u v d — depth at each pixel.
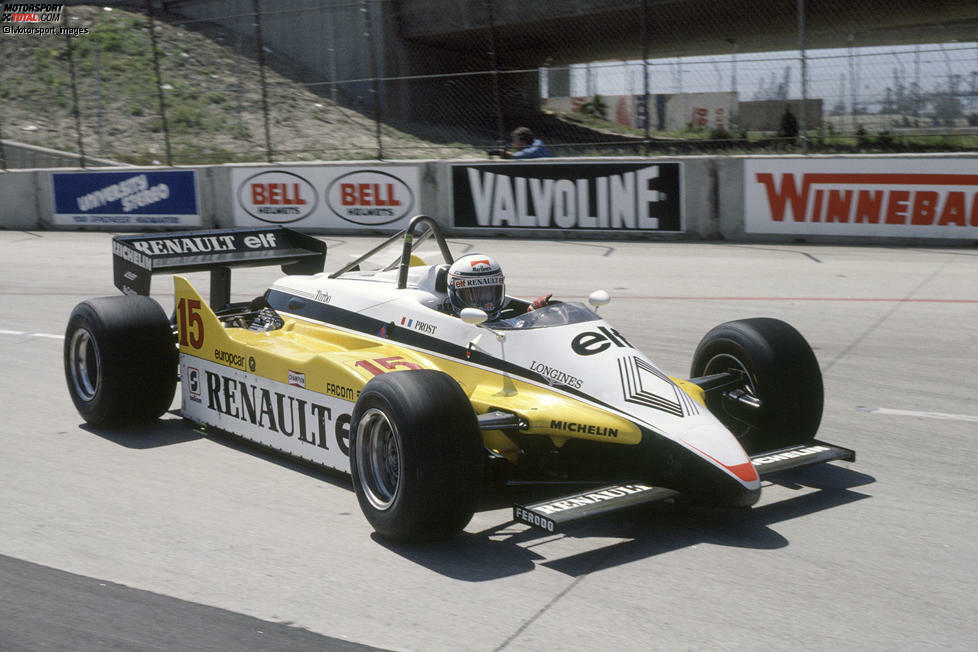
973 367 7.12
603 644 3.32
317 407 4.93
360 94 24.95
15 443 5.62
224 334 5.60
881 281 10.30
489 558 4.04
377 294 5.48
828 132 16.83
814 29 25.88
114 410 5.64
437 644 3.34
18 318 9.40
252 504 4.66
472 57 27.09
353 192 15.27
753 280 10.64
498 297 5.09
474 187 14.52
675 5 22.94
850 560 4.01
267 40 26.42
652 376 4.54
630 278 11.04
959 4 23.25
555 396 4.51
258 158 20.00
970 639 3.36
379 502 4.21
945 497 4.72
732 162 13.01
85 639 3.38
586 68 16.44
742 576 3.85
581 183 13.84
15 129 21.97
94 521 4.46
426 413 3.93
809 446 4.73
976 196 11.70
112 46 25.45
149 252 6.42
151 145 21.36
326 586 3.79
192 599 3.69
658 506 4.64
